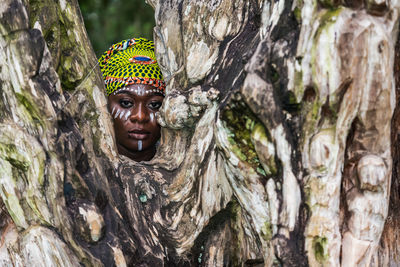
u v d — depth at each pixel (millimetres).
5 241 2727
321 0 2240
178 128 3010
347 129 2297
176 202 2961
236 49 2789
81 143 2695
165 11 3096
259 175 2514
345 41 2195
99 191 2727
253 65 2344
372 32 2203
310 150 2320
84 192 2670
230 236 2951
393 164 2637
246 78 2332
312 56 2244
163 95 3609
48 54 2613
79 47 2863
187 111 2891
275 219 2420
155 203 2967
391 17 2256
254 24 2840
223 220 2949
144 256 2838
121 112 3566
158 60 3207
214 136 2727
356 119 2299
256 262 2840
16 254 2678
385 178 2324
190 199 2941
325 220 2332
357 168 2340
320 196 2326
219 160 2844
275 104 2346
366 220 2334
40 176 2580
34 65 2545
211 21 2883
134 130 3557
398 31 2342
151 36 5887
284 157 2367
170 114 2924
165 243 2938
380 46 2209
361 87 2232
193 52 2902
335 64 2207
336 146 2295
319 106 2271
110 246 2699
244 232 2850
